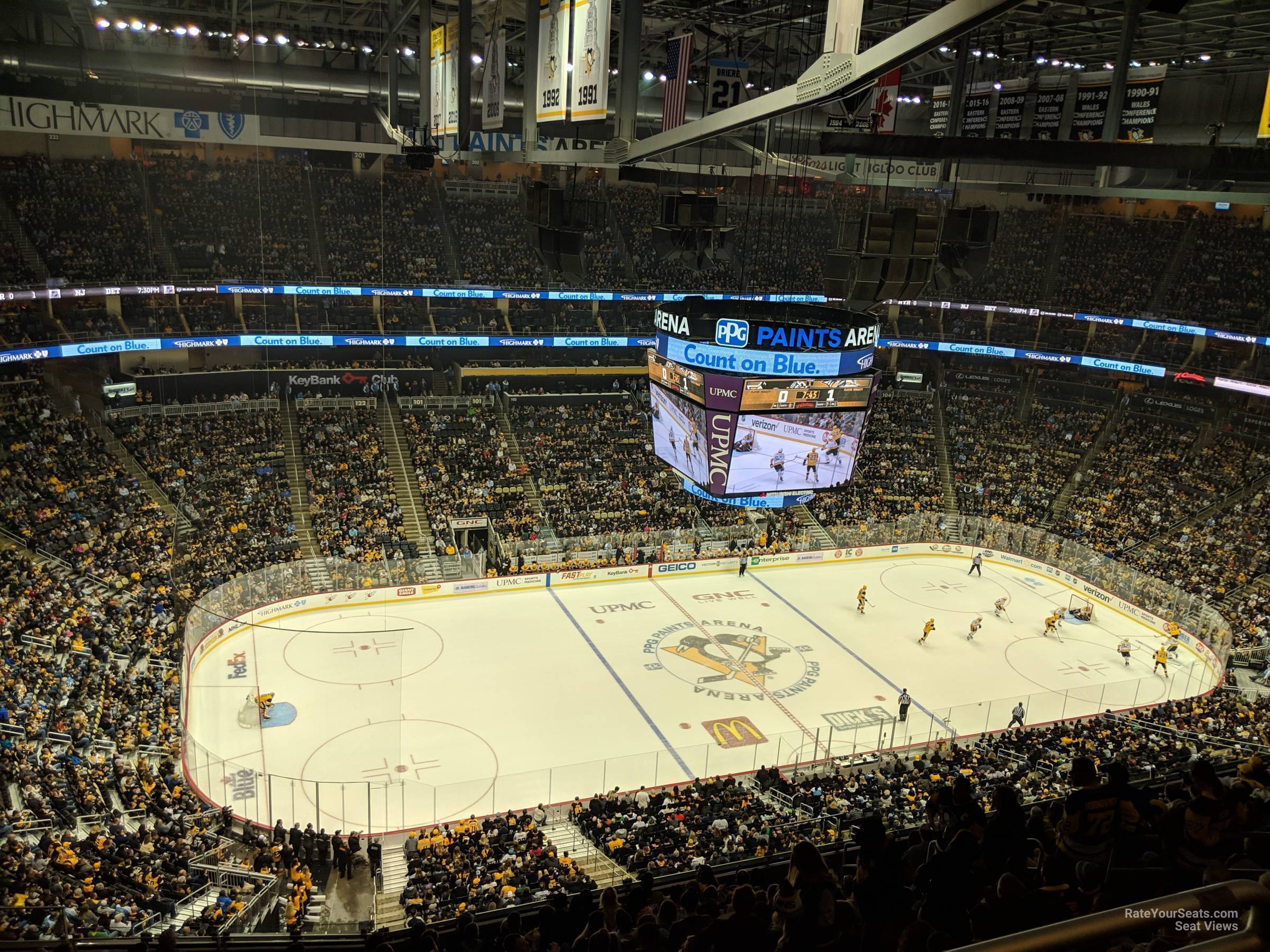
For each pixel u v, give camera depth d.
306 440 49.72
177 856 21.73
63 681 28.38
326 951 12.21
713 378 21.81
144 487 42.75
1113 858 6.98
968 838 6.97
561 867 22.77
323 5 46.19
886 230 18.50
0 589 32.22
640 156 19.19
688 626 43.22
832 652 41.19
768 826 25.23
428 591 44.25
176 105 48.44
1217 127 30.27
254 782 28.23
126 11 46.22
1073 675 39.94
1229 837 6.51
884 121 32.62
